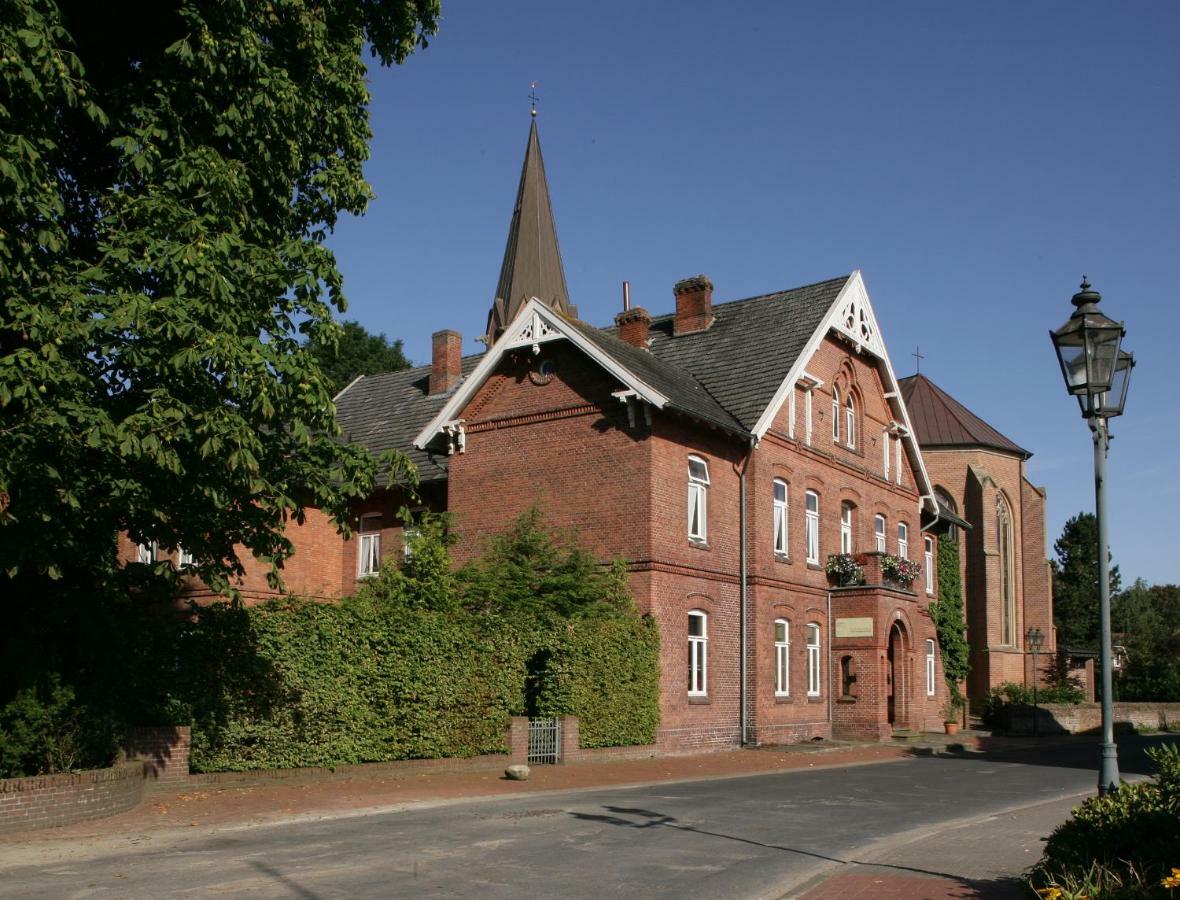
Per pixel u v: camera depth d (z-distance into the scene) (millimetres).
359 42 16219
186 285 13047
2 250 11680
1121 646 71438
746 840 13555
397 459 16078
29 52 11891
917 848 12883
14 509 11914
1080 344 10859
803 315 33094
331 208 16516
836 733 32562
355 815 15344
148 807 15398
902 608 34156
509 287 53656
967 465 50094
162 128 14016
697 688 27969
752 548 29844
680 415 27594
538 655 24766
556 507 28422
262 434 15047
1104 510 10656
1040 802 18125
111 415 13188
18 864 11438
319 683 18875
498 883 10648
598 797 18031
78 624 15766
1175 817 9398
